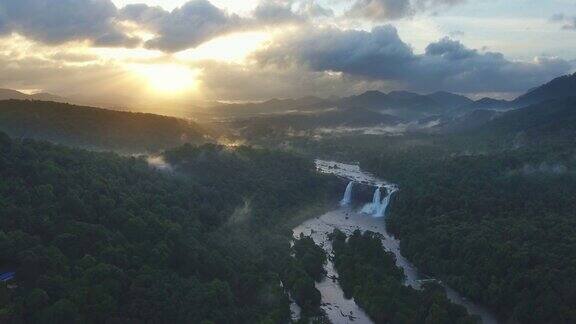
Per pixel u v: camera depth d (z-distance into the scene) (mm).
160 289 172375
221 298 179125
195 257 199750
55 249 171000
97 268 167625
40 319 147500
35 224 184250
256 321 178375
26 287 158250
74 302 154000
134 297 166250
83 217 199375
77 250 179125
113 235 193000
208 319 168000
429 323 179750
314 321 187125
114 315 158375
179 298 172500
